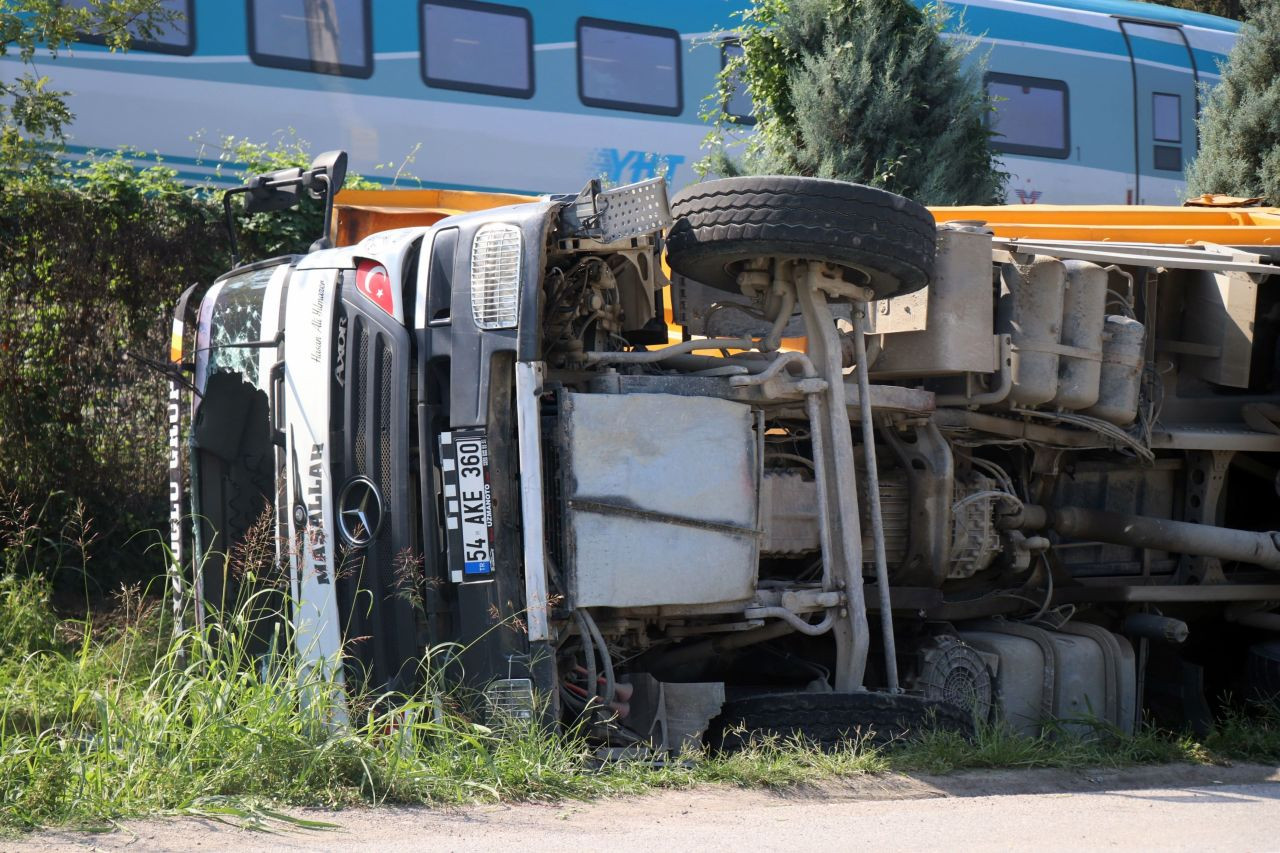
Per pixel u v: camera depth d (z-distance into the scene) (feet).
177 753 36.63
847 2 110.83
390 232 46.65
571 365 46.24
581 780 38.63
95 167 78.79
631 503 43.27
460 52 115.96
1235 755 52.16
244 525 50.88
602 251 45.21
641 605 43.19
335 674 44.19
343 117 110.22
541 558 41.52
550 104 119.96
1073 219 66.18
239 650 42.55
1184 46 161.79
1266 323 63.87
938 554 52.60
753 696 45.06
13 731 45.70
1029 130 150.10
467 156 115.75
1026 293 54.29
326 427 45.37
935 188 107.86
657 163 124.67
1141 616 59.67
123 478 79.10
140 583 77.61
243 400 50.93
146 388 79.05
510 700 41.55
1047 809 37.32
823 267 46.83
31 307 76.74
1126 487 63.36
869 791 39.93
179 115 103.09
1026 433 56.39
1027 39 150.92
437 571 43.50
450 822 33.35
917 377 54.19
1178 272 63.62
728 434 45.27
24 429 76.79
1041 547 56.49
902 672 51.67
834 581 46.83
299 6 108.88
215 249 79.87
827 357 46.98
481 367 42.78
